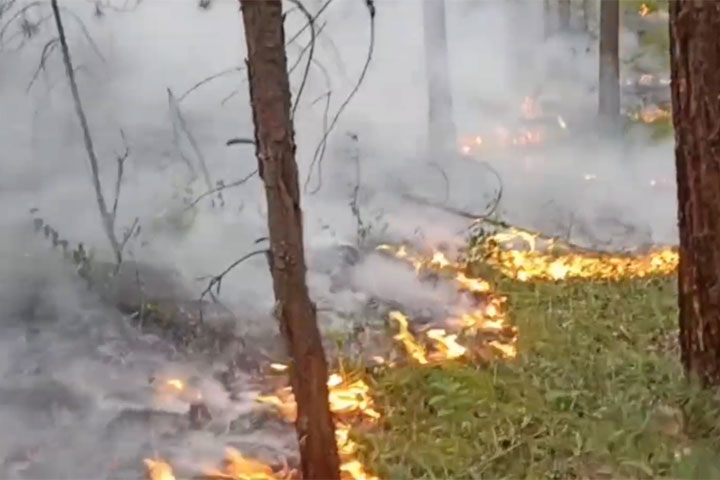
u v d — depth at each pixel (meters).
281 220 3.55
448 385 4.91
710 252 4.77
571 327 5.70
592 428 4.53
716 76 4.64
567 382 5.02
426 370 5.15
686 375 4.98
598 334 5.64
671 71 4.88
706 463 4.19
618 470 4.21
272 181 3.52
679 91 4.81
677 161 4.92
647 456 4.30
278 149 3.50
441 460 4.32
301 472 4.11
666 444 4.39
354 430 4.58
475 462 4.33
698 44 4.66
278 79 3.46
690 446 4.36
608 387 4.93
